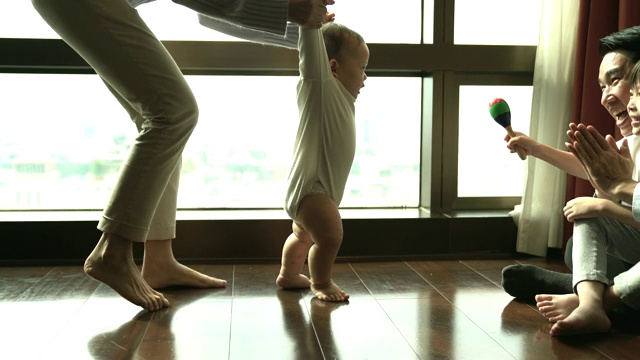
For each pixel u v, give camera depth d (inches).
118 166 90.6
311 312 59.2
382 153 93.7
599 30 78.6
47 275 74.3
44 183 89.7
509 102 93.2
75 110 88.7
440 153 90.0
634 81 54.6
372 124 93.0
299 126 64.6
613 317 57.5
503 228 86.6
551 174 83.0
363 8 91.6
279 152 92.2
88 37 54.8
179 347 49.1
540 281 62.1
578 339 51.4
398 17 92.2
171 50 83.0
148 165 56.4
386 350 48.4
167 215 68.0
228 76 89.6
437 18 87.5
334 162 63.5
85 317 57.3
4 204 89.3
